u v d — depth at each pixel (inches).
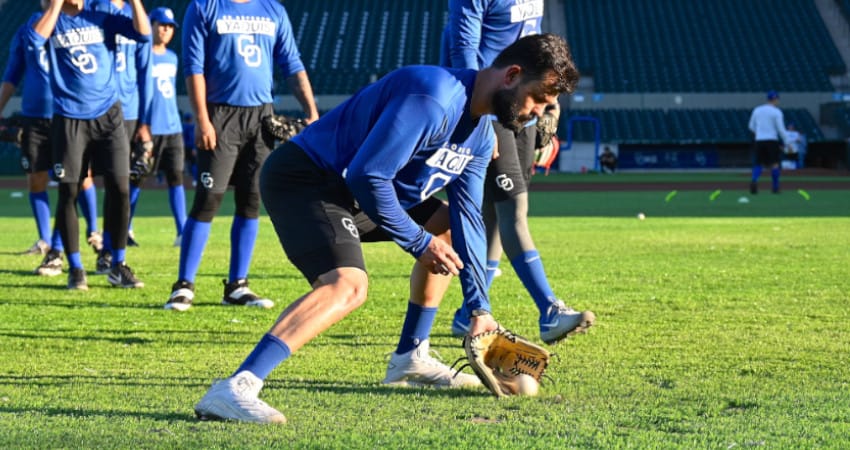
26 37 359.6
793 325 225.8
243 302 269.1
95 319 241.4
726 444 123.1
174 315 249.3
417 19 1819.6
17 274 338.3
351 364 184.2
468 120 140.7
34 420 136.4
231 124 262.4
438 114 134.3
